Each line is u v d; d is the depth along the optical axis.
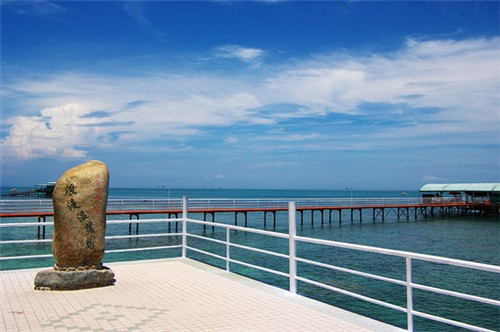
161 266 9.52
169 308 6.27
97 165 7.97
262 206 40.28
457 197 57.28
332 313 6.00
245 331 5.25
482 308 12.89
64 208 7.52
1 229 35.12
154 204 33.88
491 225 44.53
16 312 6.07
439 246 28.56
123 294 7.11
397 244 29.62
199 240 30.23
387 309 12.62
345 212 64.69
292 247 6.98
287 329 5.32
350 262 20.23
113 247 27.06
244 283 7.88
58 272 7.36
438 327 11.05
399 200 53.53
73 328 5.36
